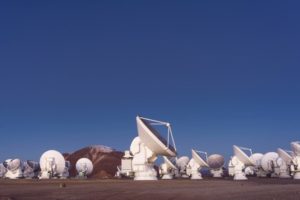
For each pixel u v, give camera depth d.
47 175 87.44
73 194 32.16
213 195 31.28
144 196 30.41
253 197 29.28
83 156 174.62
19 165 97.12
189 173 102.56
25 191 35.47
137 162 66.12
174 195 31.34
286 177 103.00
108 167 161.50
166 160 93.62
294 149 95.81
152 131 62.91
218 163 112.00
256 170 114.38
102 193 33.25
